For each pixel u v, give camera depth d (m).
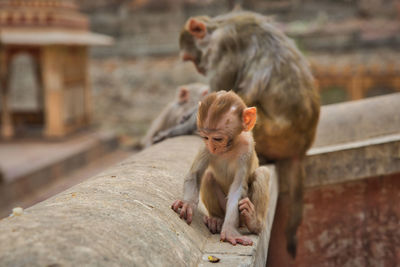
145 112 19.98
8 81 13.78
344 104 5.41
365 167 3.93
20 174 9.86
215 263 1.72
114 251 1.30
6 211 8.83
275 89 3.71
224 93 2.08
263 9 23.64
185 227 1.92
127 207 1.75
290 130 3.65
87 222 1.44
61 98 13.62
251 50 3.95
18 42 12.72
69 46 14.16
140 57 21.58
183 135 4.46
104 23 23.16
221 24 4.27
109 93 20.44
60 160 11.62
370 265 4.11
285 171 3.80
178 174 2.61
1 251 1.14
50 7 13.54
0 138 13.88
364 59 18.91
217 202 2.34
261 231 2.15
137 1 22.86
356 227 4.11
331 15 23.33
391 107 5.07
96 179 2.30
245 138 2.17
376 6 22.88
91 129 16.05
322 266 4.16
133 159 3.06
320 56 19.38
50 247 1.19
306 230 4.15
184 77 19.77
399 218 4.05
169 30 22.56
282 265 4.11
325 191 4.09
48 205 1.67
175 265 1.49
